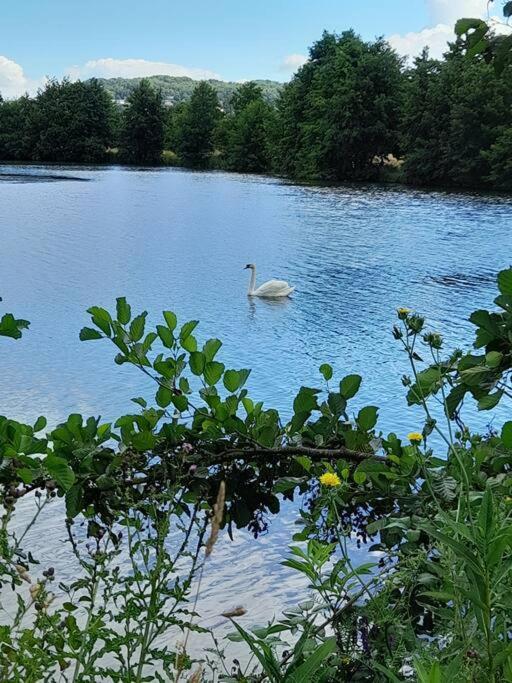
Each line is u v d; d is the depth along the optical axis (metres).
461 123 66.81
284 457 2.67
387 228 38.03
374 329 19.16
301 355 16.78
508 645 1.19
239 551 7.40
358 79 77.38
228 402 2.63
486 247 32.34
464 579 1.46
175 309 21.00
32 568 6.62
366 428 2.69
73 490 2.34
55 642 1.56
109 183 67.25
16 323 2.49
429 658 1.42
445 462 2.49
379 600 1.72
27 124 112.62
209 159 108.00
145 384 13.53
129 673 1.56
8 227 36.12
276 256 30.28
